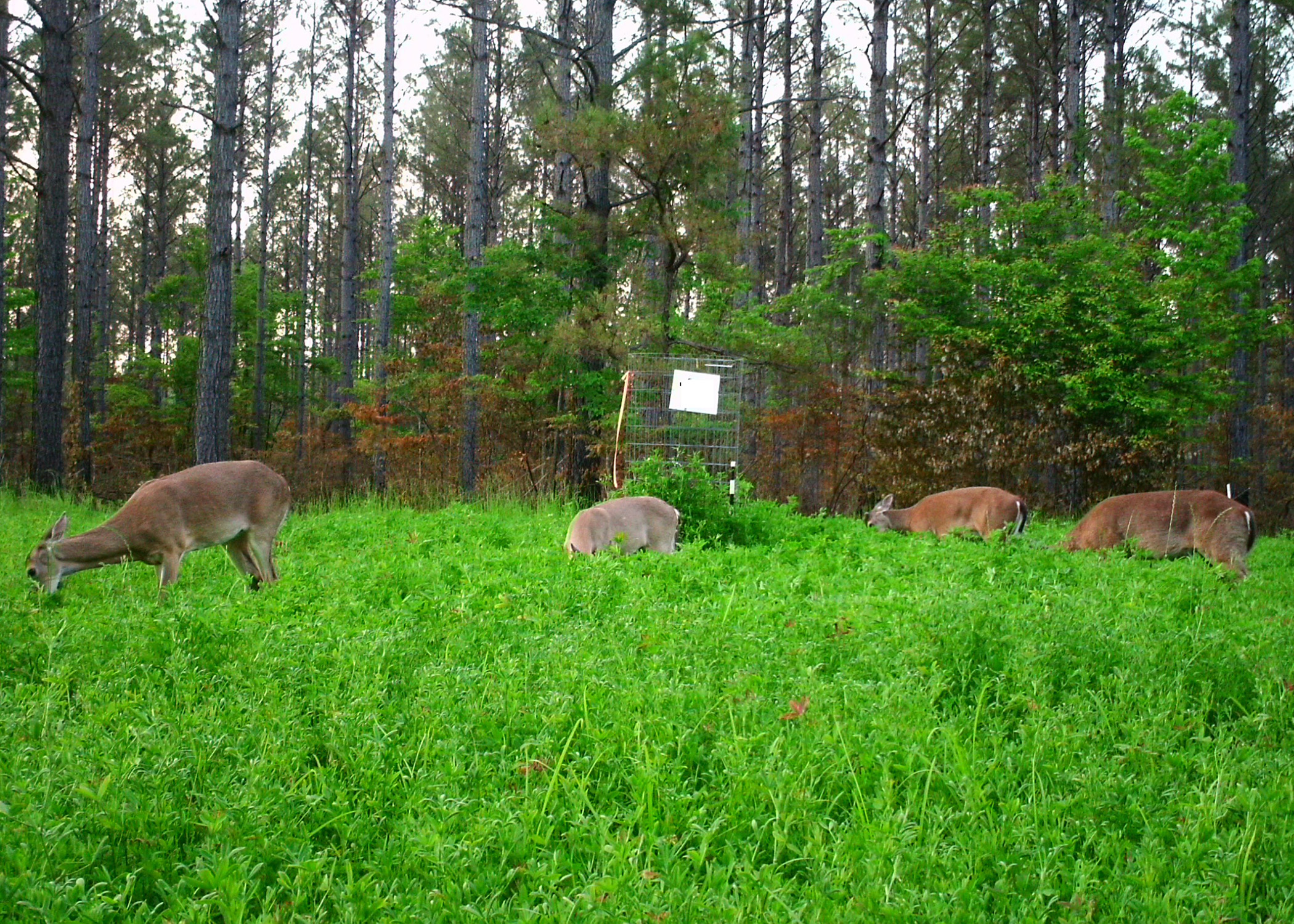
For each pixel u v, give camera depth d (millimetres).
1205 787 4191
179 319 40250
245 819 3699
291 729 4578
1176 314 19188
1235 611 7422
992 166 36875
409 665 5691
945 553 9859
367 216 54531
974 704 5270
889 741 4465
